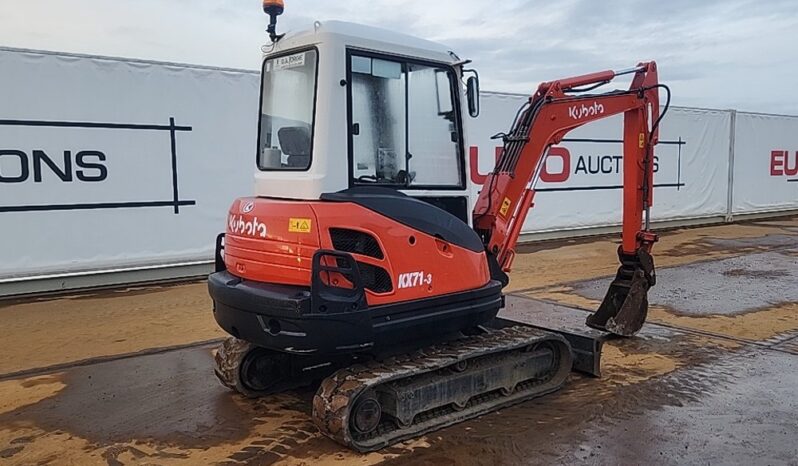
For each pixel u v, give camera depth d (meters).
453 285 4.30
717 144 17.19
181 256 9.61
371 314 3.87
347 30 4.06
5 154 8.14
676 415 4.37
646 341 6.23
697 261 11.31
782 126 18.98
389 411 4.03
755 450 3.83
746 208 18.44
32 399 4.77
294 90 4.25
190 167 9.55
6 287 8.36
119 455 3.83
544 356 4.92
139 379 5.21
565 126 5.62
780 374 5.23
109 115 8.82
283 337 3.77
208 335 6.52
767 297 8.29
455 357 4.25
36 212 8.42
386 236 3.96
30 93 8.23
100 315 7.37
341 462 3.71
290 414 4.47
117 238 9.05
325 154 3.96
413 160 4.46
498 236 5.11
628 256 6.37
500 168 5.32
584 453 3.79
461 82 4.73
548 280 9.64
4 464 3.73
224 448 3.92
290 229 3.87
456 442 3.97
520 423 4.26
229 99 9.78
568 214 14.23
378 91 4.24
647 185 6.31
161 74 9.16
